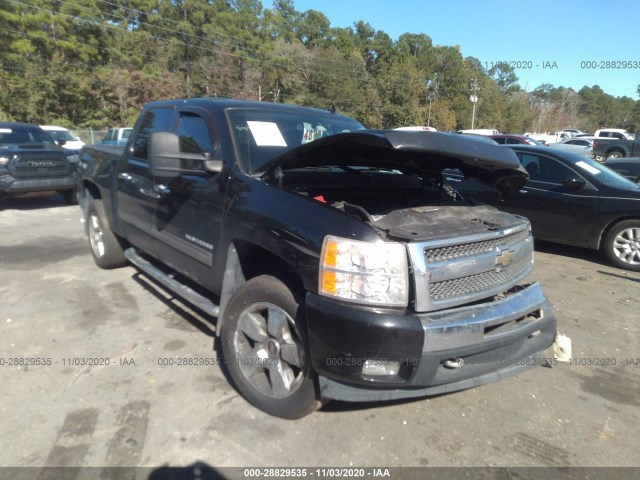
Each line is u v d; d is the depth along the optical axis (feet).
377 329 7.66
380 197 11.22
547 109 262.67
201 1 169.99
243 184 10.35
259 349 9.70
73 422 9.25
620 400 10.62
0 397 10.02
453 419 9.73
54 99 117.29
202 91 152.35
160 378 10.88
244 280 10.74
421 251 8.02
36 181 31.76
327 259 8.12
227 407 9.85
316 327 8.12
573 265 21.20
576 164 21.97
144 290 16.37
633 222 20.21
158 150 10.55
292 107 13.73
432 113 182.19
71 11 128.88
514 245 9.80
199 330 13.37
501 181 11.97
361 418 9.63
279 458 8.43
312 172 11.16
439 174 12.95
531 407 10.25
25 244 22.77
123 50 144.77
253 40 173.06
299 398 8.96
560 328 14.40
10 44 111.86
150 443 8.71
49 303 15.12
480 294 8.86
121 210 15.93
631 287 18.29
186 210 11.98
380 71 189.37
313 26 256.73
